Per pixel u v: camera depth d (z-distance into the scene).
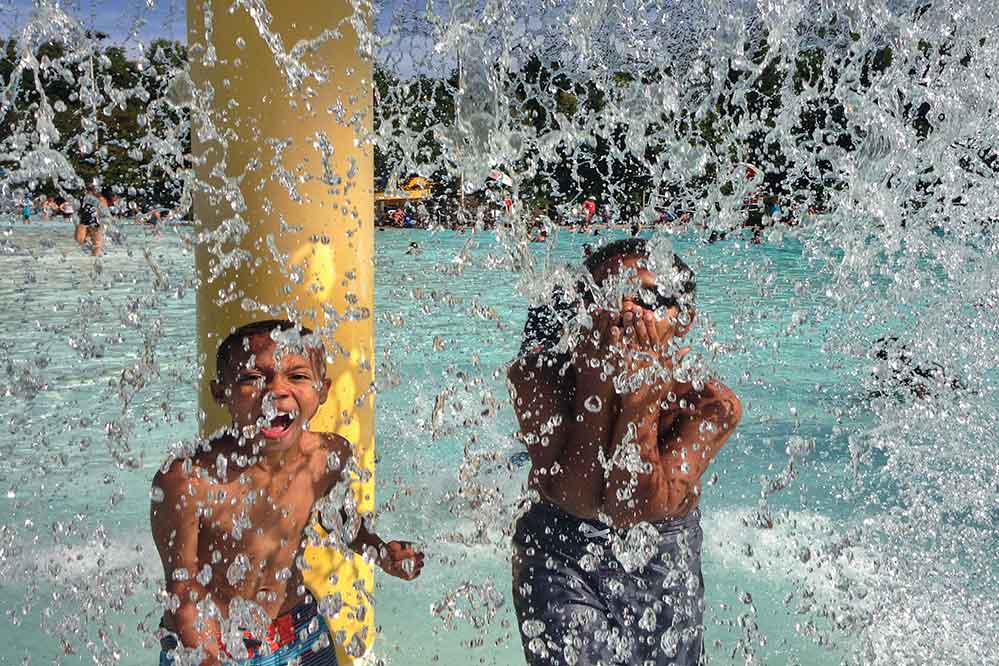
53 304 7.29
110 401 4.93
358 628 2.43
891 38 2.74
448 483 3.50
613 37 2.68
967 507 3.55
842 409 4.89
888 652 2.51
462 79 2.68
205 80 2.23
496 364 5.29
